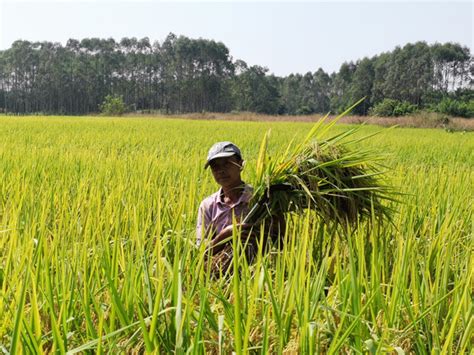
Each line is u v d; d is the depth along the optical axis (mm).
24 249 3225
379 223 3943
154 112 103750
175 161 8805
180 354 2203
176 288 2650
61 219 3973
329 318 2742
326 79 154250
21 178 6770
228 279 3342
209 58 122188
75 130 21828
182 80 119312
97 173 7219
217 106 121375
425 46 115875
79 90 116938
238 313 2148
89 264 3291
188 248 3100
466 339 2420
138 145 14477
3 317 2691
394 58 119250
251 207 3965
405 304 2768
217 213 4160
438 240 3789
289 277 2740
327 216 3787
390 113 63469
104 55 122750
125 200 5316
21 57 120000
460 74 112875
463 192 6227
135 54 124125
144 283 2924
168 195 5387
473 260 3119
